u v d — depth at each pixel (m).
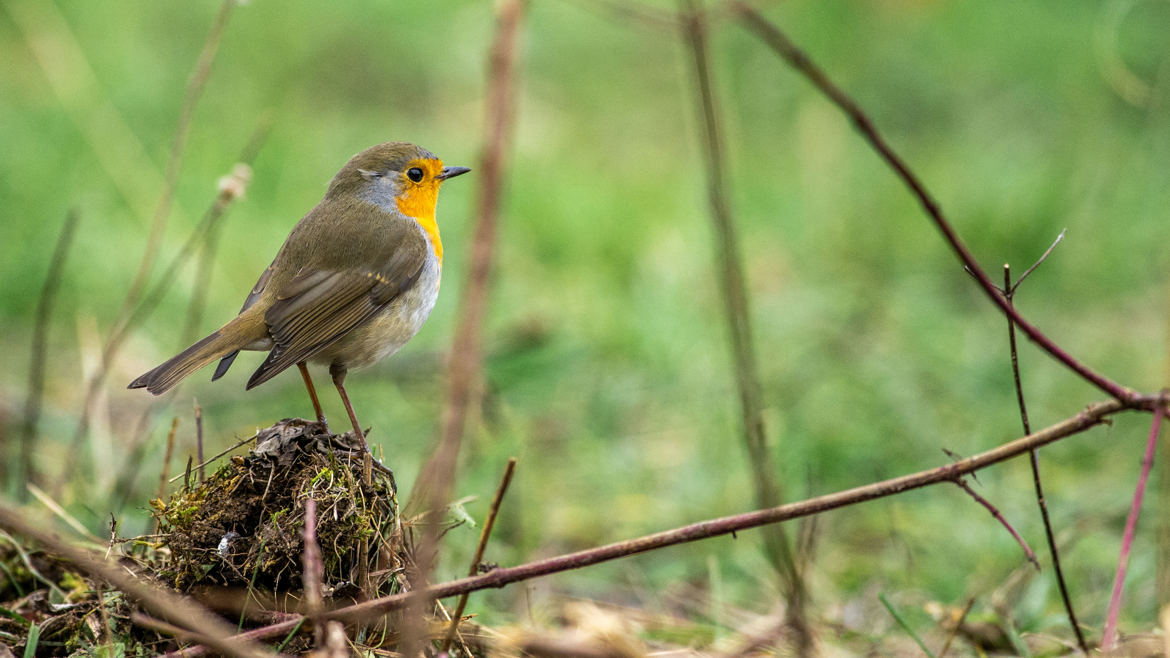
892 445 11.19
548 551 9.76
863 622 8.41
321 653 5.52
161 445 10.48
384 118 19.50
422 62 20.78
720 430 11.46
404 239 8.13
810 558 8.90
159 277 13.94
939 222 5.90
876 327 13.73
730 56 20.05
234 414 11.88
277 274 7.88
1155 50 17.78
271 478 6.23
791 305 13.91
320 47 20.80
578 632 7.56
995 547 9.38
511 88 4.34
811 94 18.56
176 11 20.72
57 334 13.35
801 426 11.31
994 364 12.40
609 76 21.59
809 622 7.23
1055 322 13.90
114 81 17.75
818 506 5.93
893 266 15.29
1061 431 5.90
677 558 9.77
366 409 11.65
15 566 7.04
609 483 10.88
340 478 6.24
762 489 6.09
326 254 7.88
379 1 21.56
